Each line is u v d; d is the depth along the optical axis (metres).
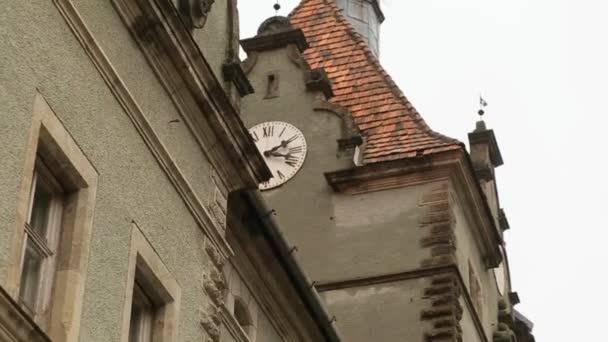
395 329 26.84
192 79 15.73
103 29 14.34
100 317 13.30
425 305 26.92
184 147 15.86
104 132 13.96
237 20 17.91
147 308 14.76
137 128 14.70
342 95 30.44
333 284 27.55
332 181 28.44
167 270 14.91
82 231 13.20
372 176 28.34
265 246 19.28
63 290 12.83
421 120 29.34
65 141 13.14
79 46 13.72
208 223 16.09
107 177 13.89
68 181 13.30
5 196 11.93
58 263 13.00
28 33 12.78
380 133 29.23
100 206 13.66
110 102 14.19
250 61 30.11
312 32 32.41
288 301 20.39
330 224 28.17
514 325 33.69
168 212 15.17
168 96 15.59
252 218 18.61
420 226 27.75
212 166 16.52
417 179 28.22
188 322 15.20
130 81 14.77
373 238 27.88
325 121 29.14
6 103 12.21
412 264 27.39
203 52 16.84
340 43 31.86
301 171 28.78
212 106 16.14
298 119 29.30
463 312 27.67
